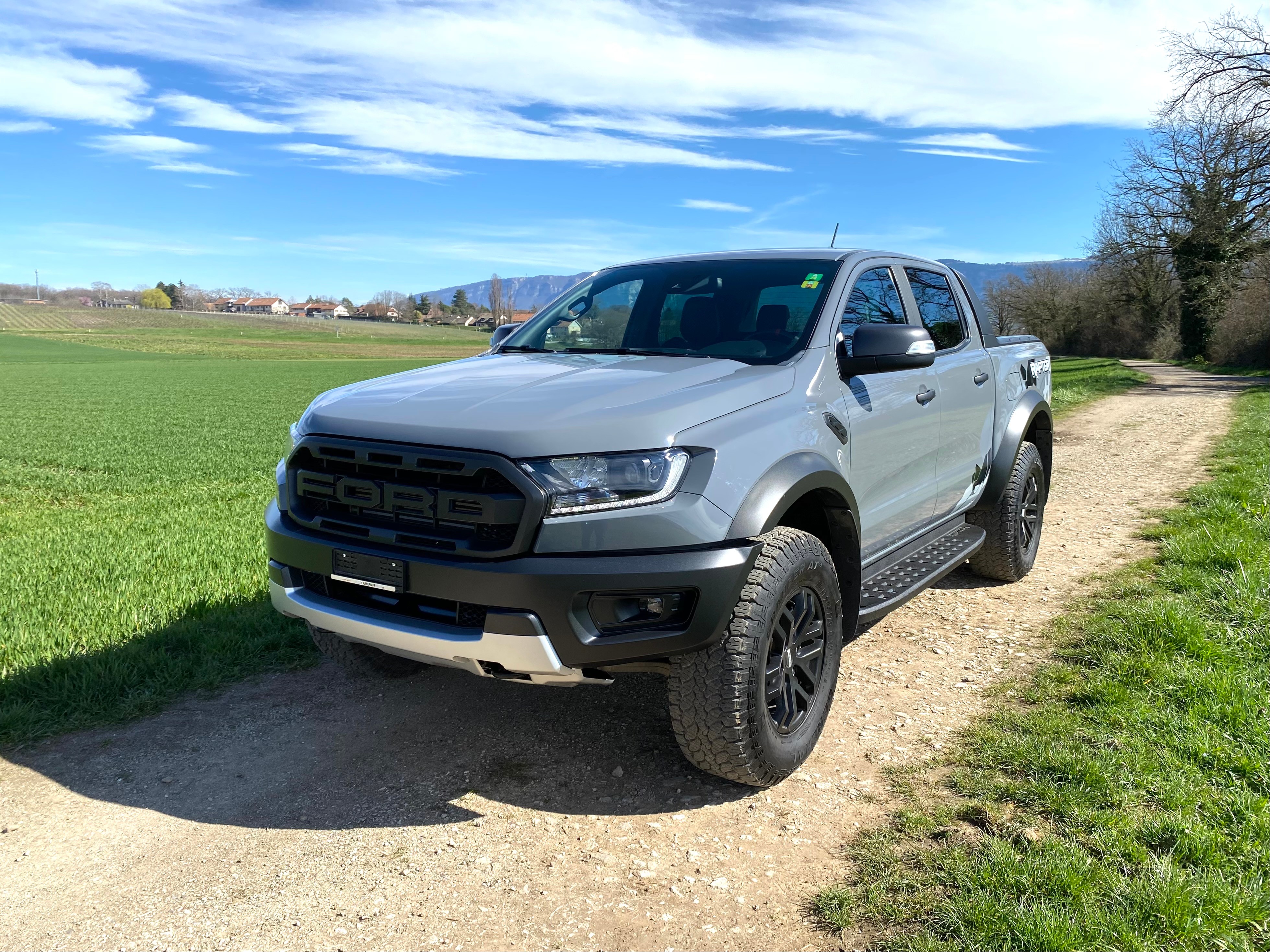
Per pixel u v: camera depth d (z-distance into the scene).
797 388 3.22
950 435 4.39
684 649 2.68
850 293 3.76
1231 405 18.12
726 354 3.50
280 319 189.88
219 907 2.46
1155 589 4.95
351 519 2.95
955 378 4.45
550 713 3.72
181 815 2.95
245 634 4.56
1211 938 2.13
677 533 2.64
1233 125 29.62
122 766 3.30
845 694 3.79
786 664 3.00
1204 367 38.44
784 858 2.64
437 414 2.86
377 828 2.86
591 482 2.62
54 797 3.08
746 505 2.78
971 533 4.87
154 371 61.56
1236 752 2.97
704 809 2.94
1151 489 8.26
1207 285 36.78
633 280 4.21
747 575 2.75
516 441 2.63
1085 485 8.62
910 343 3.33
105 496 11.16
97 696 3.83
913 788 2.98
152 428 22.64
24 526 8.59
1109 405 18.61
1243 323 36.66
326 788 3.12
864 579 3.77
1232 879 2.35
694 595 2.65
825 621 3.19
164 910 2.44
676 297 3.93
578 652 2.62
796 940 2.27
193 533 7.39
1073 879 2.34
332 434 3.00
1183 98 30.55
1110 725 3.27
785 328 3.55
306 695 3.94
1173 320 51.47
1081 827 2.64
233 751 3.42
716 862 2.63
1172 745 3.06
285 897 2.50
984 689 3.77
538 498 2.58
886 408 3.70
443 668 4.26
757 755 2.86
